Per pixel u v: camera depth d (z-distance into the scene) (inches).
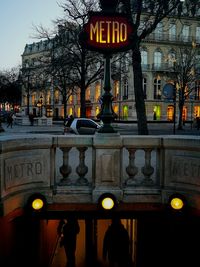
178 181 220.5
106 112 223.1
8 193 200.4
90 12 224.1
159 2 666.2
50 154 222.7
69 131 875.4
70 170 225.9
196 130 1589.6
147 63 2405.3
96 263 330.6
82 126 849.5
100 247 335.3
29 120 1927.9
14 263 257.8
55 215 237.9
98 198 219.8
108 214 244.7
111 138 218.2
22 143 206.8
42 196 215.0
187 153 215.6
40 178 219.0
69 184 225.1
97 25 224.1
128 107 2385.6
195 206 210.7
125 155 368.5
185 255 275.6
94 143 217.8
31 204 212.5
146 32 675.4
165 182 225.6
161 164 226.4
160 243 288.2
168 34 2406.5
